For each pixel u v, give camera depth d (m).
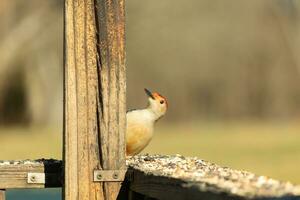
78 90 5.86
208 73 39.34
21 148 26.48
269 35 40.19
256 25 39.97
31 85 36.38
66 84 5.85
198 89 39.38
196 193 4.43
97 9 5.88
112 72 5.88
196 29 39.19
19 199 13.29
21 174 5.98
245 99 40.00
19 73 36.41
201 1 39.22
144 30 38.69
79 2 5.88
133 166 5.81
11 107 36.31
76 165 5.82
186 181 4.69
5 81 36.19
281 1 40.84
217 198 4.20
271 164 22.48
